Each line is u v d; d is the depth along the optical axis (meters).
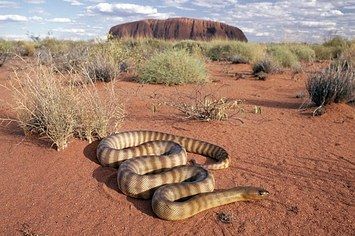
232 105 1.54
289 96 2.02
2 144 1.21
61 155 1.09
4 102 1.75
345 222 0.79
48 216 0.82
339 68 1.76
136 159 0.98
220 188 0.93
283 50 3.76
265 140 1.27
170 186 0.86
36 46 4.71
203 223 0.80
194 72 2.36
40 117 1.22
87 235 0.76
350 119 1.51
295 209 0.84
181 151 1.05
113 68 2.35
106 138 1.11
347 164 1.08
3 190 0.93
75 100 1.19
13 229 0.78
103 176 0.99
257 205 0.86
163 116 1.54
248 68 3.33
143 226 0.79
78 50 2.81
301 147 1.21
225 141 1.25
